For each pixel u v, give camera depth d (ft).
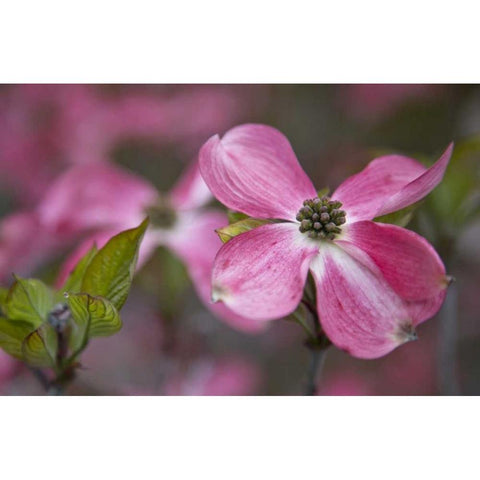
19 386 1.46
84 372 1.25
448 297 1.36
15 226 1.49
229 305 0.98
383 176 1.09
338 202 1.07
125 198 1.46
